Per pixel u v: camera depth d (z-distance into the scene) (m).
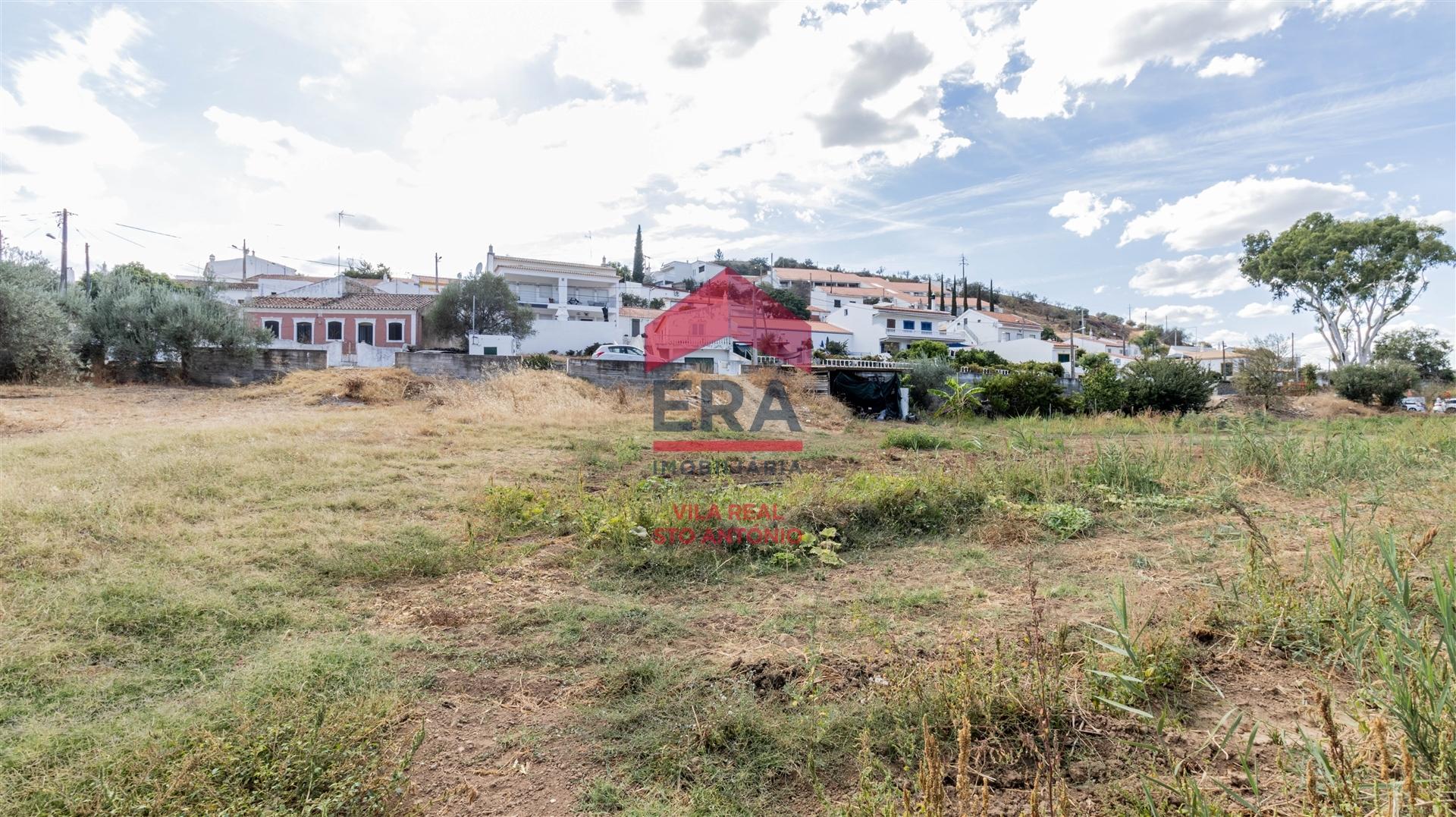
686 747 2.19
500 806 1.94
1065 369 34.12
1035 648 2.50
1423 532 4.33
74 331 13.27
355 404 11.87
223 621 3.06
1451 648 1.96
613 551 4.29
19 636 2.78
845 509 5.13
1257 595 3.21
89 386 12.51
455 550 4.14
